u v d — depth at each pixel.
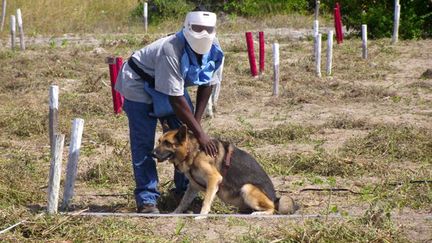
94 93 19.41
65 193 9.78
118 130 15.63
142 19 37.50
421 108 17.19
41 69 22.45
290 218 9.30
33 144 14.48
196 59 9.30
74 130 9.71
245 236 8.55
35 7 35.84
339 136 14.59
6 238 8.44
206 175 9.42
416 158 12.80
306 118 16.34
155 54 9.35
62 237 8.62
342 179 11.70
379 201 10.28
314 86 19.69
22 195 10.59
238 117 16.45
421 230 8.92
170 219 9.34
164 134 9.52
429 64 23.09
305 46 27.56
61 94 19.14
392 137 13.55
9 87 20.12
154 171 9.84
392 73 21.88
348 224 8.79
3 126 15.63
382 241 8.47
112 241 8.51
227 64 23.64
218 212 9.99
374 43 27.19
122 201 10.65
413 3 29.25
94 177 11.84
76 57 25.05
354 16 29.92
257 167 9.72
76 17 35.78
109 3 38.53
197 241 8.58
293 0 38.81
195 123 9.36
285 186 11.33
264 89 19.81
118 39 30.62
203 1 38.84
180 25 36.25
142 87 9.59
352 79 20.97
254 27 35.81
